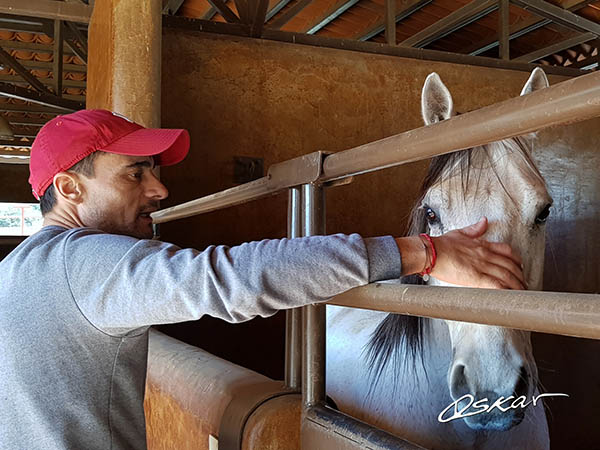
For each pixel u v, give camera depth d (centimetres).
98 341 77
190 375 128
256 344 350
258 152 361
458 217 133
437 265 76
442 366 140
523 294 56
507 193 131
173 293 69
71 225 89
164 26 339
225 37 353
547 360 328
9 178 878
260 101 361
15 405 76
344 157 81
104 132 86
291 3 574
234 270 67
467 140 61
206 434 112
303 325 95
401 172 404
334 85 382
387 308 73
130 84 253
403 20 591
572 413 322
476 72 431
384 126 397
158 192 92
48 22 577
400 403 149
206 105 348
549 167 459
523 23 545
